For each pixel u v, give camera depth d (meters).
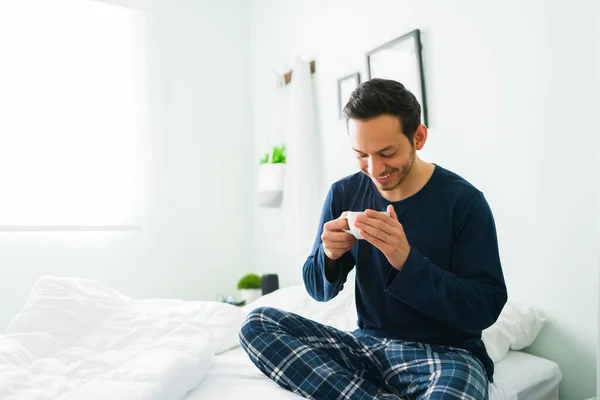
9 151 2.11
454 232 1.00
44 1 2.21
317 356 0.97
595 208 1.20
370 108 0.87
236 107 2.82
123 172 2.39
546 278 1.32
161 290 2.52
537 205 1.33
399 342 1.01
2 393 0.85
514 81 1.38
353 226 0.91
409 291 0.90
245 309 1.79
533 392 1.15
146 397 0.85
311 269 1.09
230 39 2.81
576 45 1.22
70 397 0.84
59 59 2.24
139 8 2.50
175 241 2.57
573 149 1.24
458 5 1.54
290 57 2.47
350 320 1.49
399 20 1.78
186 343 1.10
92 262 2.31
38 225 2.15
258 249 2.78
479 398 0.81
